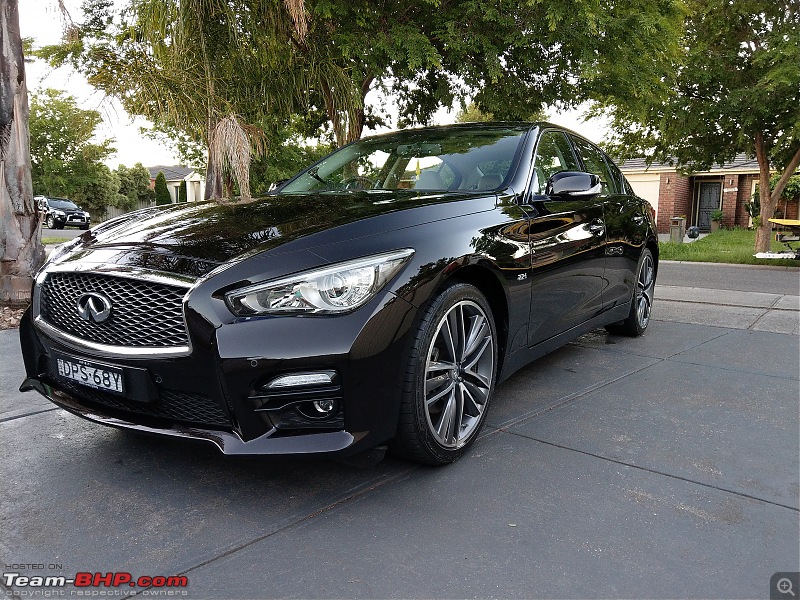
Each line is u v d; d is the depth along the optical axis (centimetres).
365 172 345
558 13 612
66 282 229
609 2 691
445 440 237
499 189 296
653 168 2369
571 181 300
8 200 539
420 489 222
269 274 198
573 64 725
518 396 327
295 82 694
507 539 190
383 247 213
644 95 802
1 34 523
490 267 252
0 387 332
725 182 2306
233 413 196
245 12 641
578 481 228
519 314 279
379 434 209
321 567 175
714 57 1200
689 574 172
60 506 208
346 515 203
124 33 627
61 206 2473
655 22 689
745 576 172
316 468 238
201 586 167
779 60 1091
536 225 292
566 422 289
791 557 181
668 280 884
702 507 210
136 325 208
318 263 201
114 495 216
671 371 376
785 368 384
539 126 354
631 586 167
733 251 1380
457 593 164
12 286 546
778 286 810
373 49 639
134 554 181
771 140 1268
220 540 189
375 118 912
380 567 175
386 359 205
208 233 227
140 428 211
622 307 429
